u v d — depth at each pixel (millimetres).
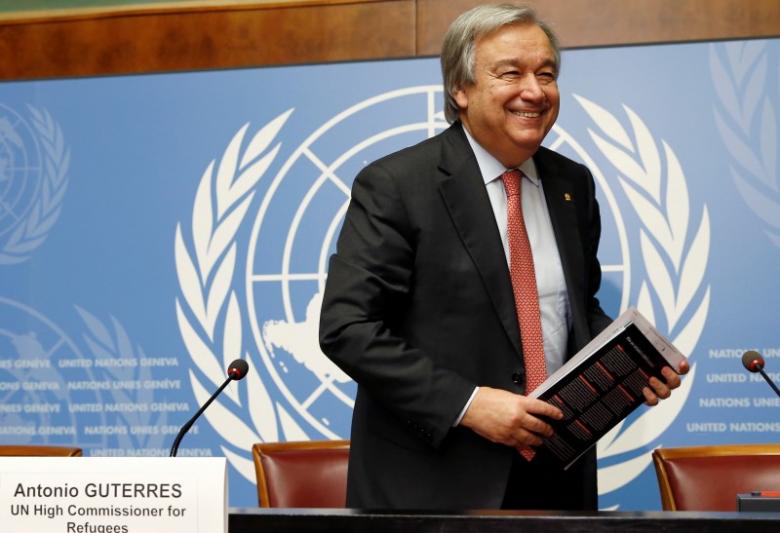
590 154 3896
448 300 2590
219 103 4133
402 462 2549
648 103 3875
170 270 4098
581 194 2941
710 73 3844
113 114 4191
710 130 3826
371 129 4047
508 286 2602
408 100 4031
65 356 4121
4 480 1467
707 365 3770
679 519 1478
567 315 2744
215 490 1429
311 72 4098
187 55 4211
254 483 3984
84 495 1452
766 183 3779
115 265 4129
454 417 2396
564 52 3941
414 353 2467
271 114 4102
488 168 2775
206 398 4035
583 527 1497
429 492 2506
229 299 4059
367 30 4113
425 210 2615
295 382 3998
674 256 3814
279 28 4160
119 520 1443
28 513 1460
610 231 3859
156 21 4234
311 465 3303
